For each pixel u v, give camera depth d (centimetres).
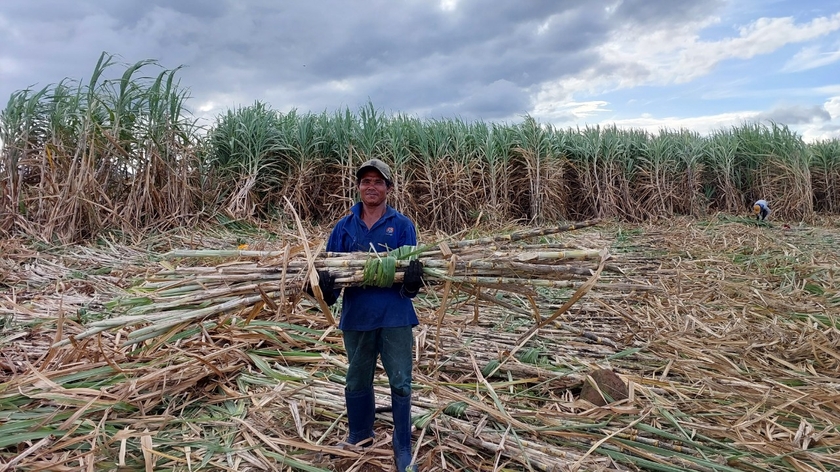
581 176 1227
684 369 346
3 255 528
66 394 258
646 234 937
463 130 1100
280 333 359
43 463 213
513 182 1138
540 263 249
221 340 343
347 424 265
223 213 848
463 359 346
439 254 244
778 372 346
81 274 498
